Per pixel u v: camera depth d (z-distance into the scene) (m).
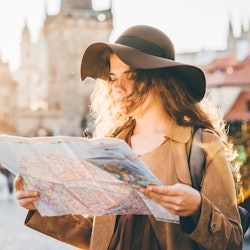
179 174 2.72
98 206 2.76
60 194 2.80
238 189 2.86
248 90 50.66
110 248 2.85
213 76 57.50
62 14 96.69
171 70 2.91
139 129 2.97
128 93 2.87
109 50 3.02
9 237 16.88
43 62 114.88
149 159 2.80
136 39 2.85
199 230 2.50
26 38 114.56
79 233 3.11
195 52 76.56
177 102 2.87
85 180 2.72
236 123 44.19
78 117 94.81
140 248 2.78
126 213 2.75
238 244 2.63
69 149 2.69
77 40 96.75
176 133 2.80
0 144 2.80
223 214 2.62
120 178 2.63
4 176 38.41
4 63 103.94
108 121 3.23
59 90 96.56
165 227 2.73
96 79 3.22
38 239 16.22
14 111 98.50
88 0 98.12
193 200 2.46
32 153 2.77
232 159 3.03
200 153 2.73
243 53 58.47
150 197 2.52
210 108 3.03
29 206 2.93
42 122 95.94
